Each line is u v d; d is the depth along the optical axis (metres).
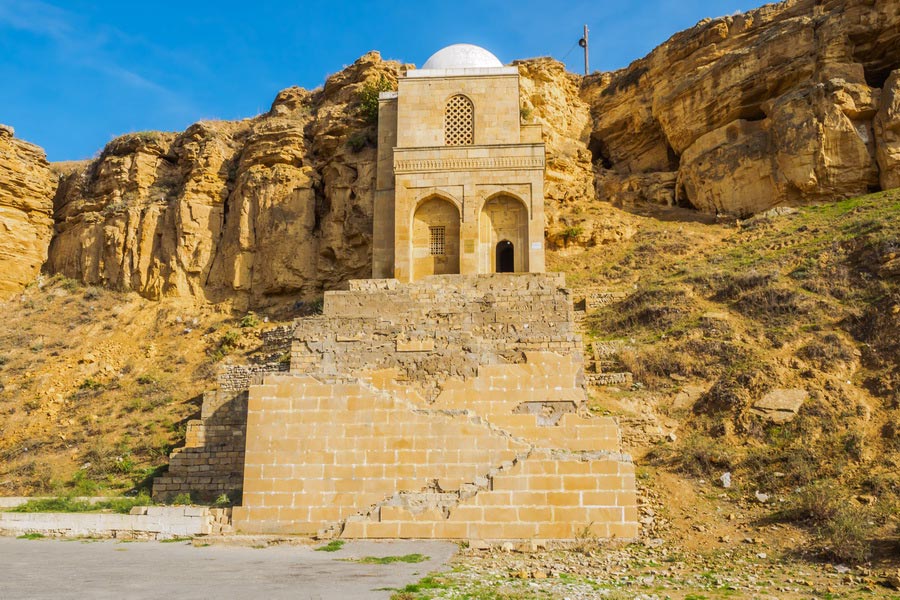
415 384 30.00
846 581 19.88
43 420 43.09
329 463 26.27
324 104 59.22
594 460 24.50
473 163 43.56
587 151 61.59
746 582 19.84
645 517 25.02
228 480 31.83
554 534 24.08
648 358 35.38
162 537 25.80
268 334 46.03
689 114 57.94
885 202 45.22
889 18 50.59
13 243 57.28
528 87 60.50
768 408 30.00
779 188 50.78
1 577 17.75
